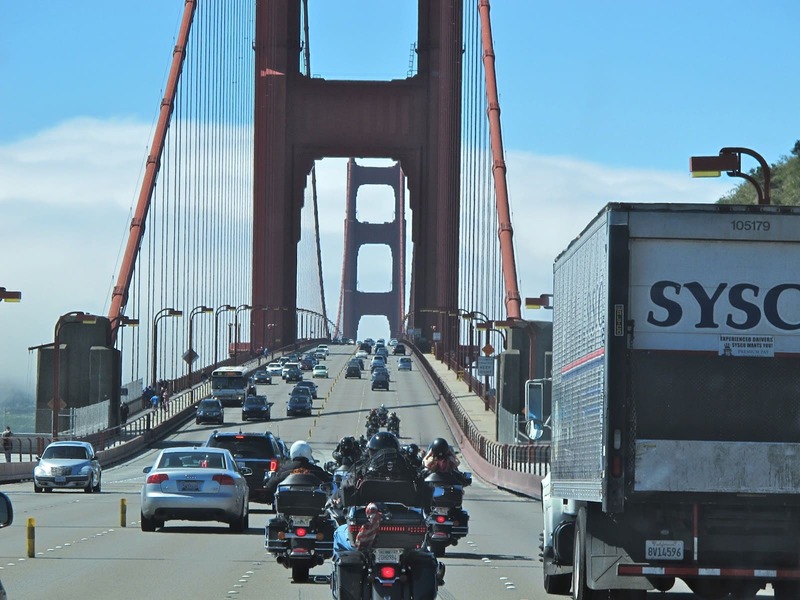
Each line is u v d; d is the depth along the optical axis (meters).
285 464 46.72
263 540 63.66
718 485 34.94
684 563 34.97
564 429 42.19
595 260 37.34
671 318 35.31
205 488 66.56
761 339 35.31
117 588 42.91
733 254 35.41
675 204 35.34
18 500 102.38
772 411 35.19
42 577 46.28
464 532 55.50
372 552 31.69
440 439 56.28
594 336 37.16
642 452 34.94
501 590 43.75
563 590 42.72
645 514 35.12
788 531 35.09
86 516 80.88
